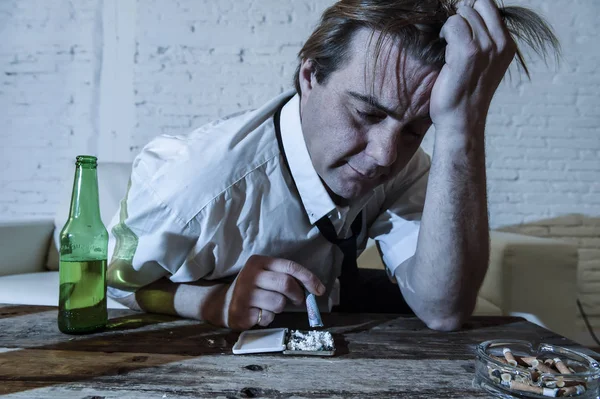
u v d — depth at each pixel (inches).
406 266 36.3
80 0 96.0
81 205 28.3
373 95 25.1
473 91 28.4
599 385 20.2
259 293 28.5
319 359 24.3
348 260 38.6
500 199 96.2
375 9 25.5
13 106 97.7
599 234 95.8
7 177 98.3
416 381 21.7
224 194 33.6
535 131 95.7
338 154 27.6
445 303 30.1
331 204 34.3
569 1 93.9
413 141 28.8
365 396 19.9
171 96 95.8
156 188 33.1
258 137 35.1
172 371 22.1
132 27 95.4
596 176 95.7
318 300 41.0
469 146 29.7
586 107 95.3
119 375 21.5
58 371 21.8
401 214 40.3
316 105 28.5
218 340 27.1
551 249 61.6
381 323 31.8
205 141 34.9
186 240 33.9
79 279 27.9
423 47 25.4
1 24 96.9
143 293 34.1
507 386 20.2
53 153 97.8
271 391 20.1
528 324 32.8
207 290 32.3
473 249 30.3
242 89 95.4
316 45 28.1
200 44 95.2
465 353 26.0
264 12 94.8
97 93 96.8
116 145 96.8
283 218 36.1
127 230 34.6
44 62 97.0
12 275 66.1
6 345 25.3
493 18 27.9
